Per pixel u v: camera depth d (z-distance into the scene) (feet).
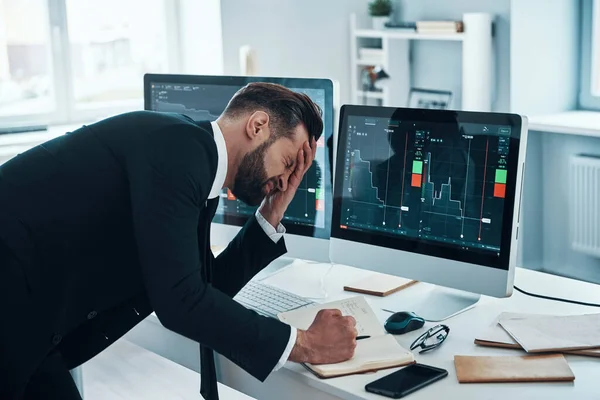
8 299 4.37
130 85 12.38
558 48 12.51
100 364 6.22
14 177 4.46
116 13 12.02
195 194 4.35
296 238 6.53
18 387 4.51
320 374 4.59
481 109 12.66
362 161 6.03
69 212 4.41
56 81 11.55
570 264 12.60
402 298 5.96
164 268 4.21
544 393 4.31
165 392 5.75
